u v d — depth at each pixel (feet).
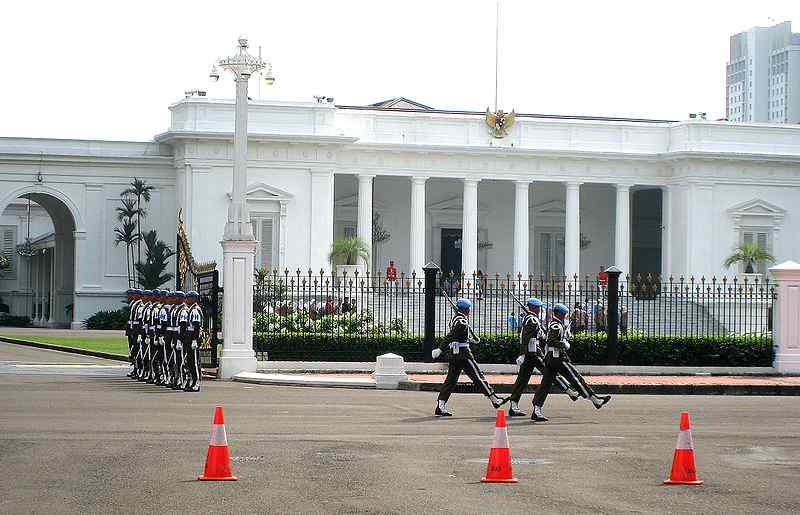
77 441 79.00
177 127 277.64
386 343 156.97
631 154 294.05
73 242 313.12
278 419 94.53
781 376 151.02
